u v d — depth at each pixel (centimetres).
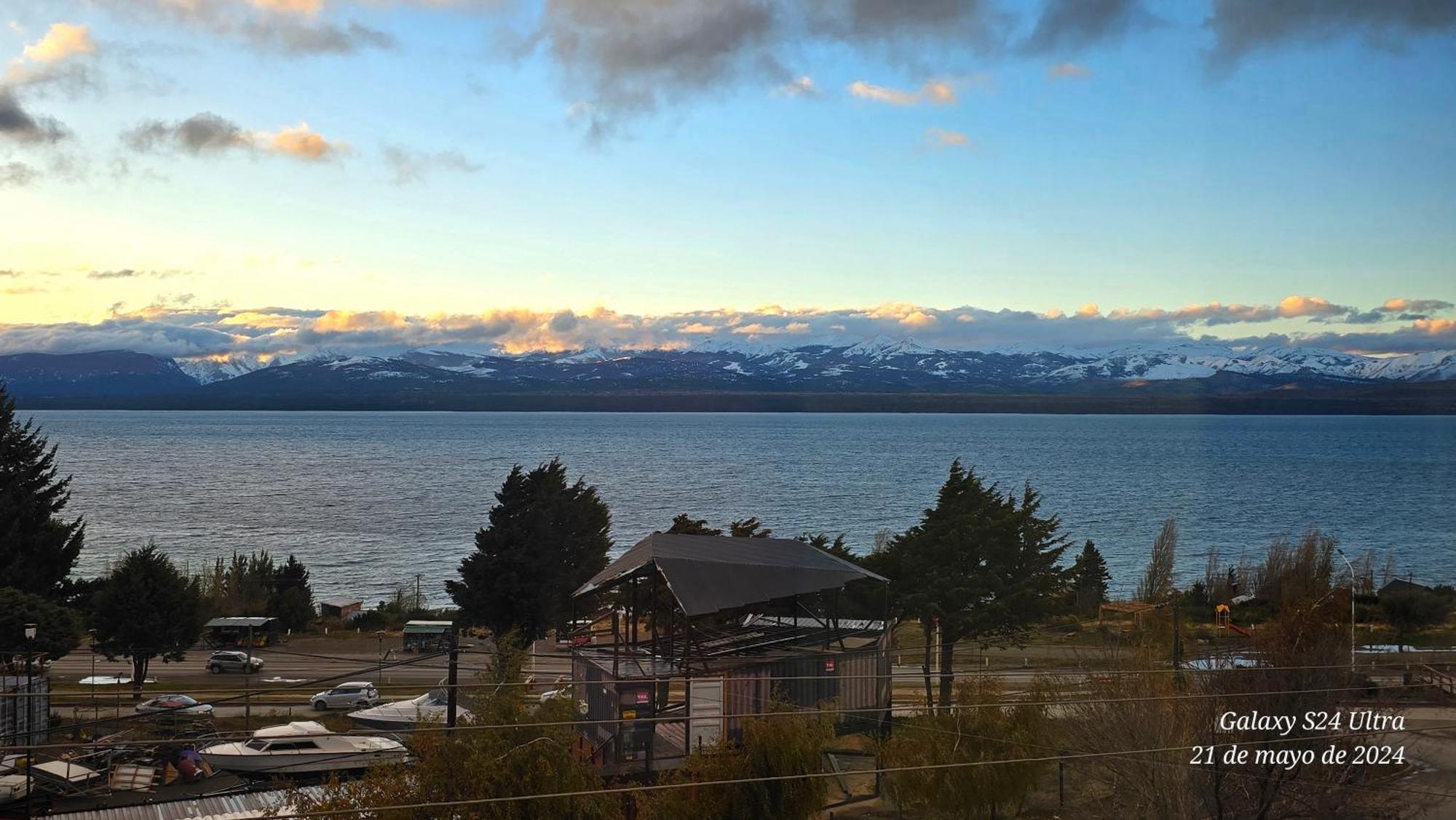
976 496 6700
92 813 3812
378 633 9425
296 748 4650
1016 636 6594
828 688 4753
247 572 11094
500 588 7812
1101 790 3978
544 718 3388
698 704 4391
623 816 3522
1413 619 8544
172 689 6450
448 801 3069
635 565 4725
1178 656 4297
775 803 3500
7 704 4575
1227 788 3509
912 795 3806
